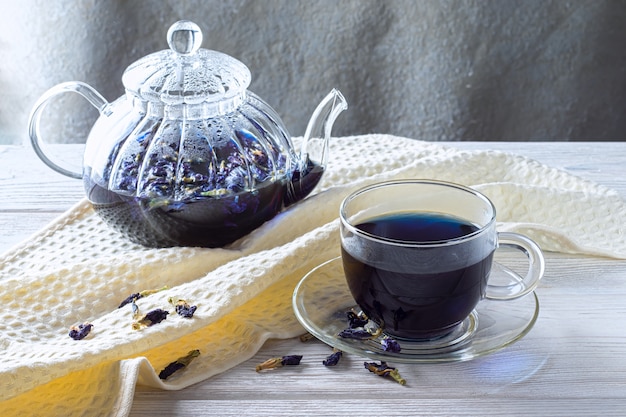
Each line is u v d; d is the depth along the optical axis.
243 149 0.97
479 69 1.78
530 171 1.07
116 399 0.80
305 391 0.83
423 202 0.90
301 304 0.88
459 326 0.87
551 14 1.74
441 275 0.82
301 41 1.77
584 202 1.01
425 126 1.83
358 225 0.88
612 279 0.94
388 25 1.76
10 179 1.12
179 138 0.96
